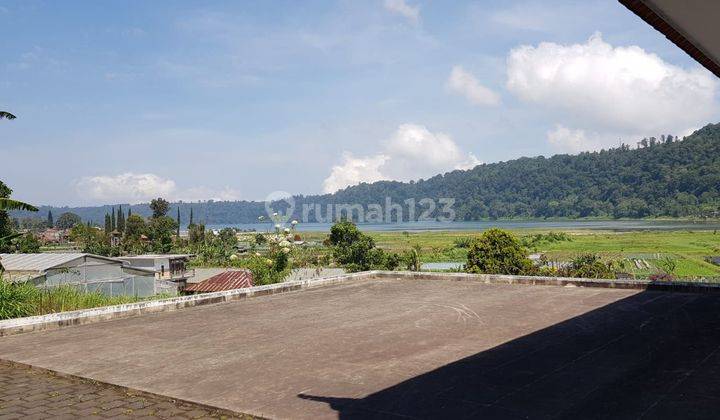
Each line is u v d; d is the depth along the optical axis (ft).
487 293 30.83
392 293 31.78
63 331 21.42
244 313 25.45
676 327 20.27
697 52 13.87
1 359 16.99
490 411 11.76
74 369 15.70
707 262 275.18
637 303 25.99
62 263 73.31
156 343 19.11
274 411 11.98
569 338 18.90
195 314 25.27
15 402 13.08
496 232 80.18
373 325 22.07
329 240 191.72
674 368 14.80
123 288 83.56
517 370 14.99
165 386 13.96
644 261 271.69
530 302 27.20
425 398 12.73
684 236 499.51
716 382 13.44
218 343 19.03
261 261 53.42
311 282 35.27
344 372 15.07
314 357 16.84
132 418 11.94
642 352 16.67
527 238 485.56
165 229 268.82
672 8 10.53
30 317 21.58
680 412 11.46
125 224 318.45
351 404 12.37
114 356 17.22
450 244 428.97
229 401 12.71
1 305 23.57
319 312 25.53
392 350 17.63
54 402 13.07
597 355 16.46
